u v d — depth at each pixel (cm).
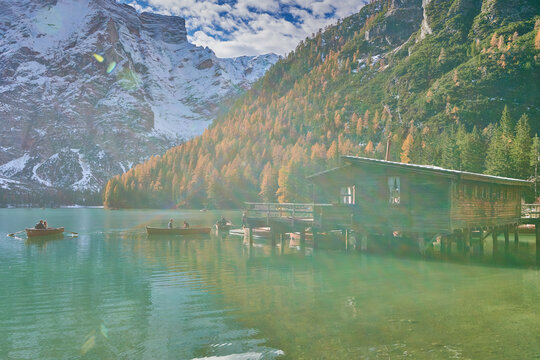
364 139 18075
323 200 3053
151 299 1636
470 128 14650
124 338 1185
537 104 14638
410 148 11662
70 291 1802
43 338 1190
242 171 16188
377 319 1331
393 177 2561
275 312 1424
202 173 17488
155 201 17950
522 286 1836
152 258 2825
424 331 1214
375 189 2634
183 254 3025
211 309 1476
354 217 2708
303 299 1612
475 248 3198
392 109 19262
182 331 1239
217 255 2948
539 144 6938
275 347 1098
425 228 2406
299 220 3098
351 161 2617
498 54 16912
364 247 2734
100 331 1248
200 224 7112
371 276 2077
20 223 7800
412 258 2673
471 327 1248
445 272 2178
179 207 17238
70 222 8025
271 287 1836
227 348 1097
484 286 1831
